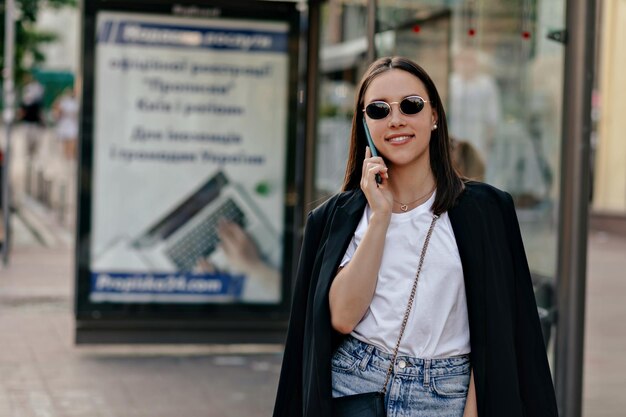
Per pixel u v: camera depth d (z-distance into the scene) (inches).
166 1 344.8
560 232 227.5
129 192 345.7
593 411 288.2
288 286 355.3
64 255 607.2
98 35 342.3
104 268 344.8
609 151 773.9
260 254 353.4
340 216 134.9
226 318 352.2
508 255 131.6
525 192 278.4
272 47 352.2
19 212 776.9
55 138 1031.0
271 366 338.3
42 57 736.3
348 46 362.3
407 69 134.8
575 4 225.6
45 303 447.2
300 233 363.3
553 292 230.5
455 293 129.4
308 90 369.1
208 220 350.9
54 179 909.8
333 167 373.1
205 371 328.5
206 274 350.9
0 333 379.2
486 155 329.1
